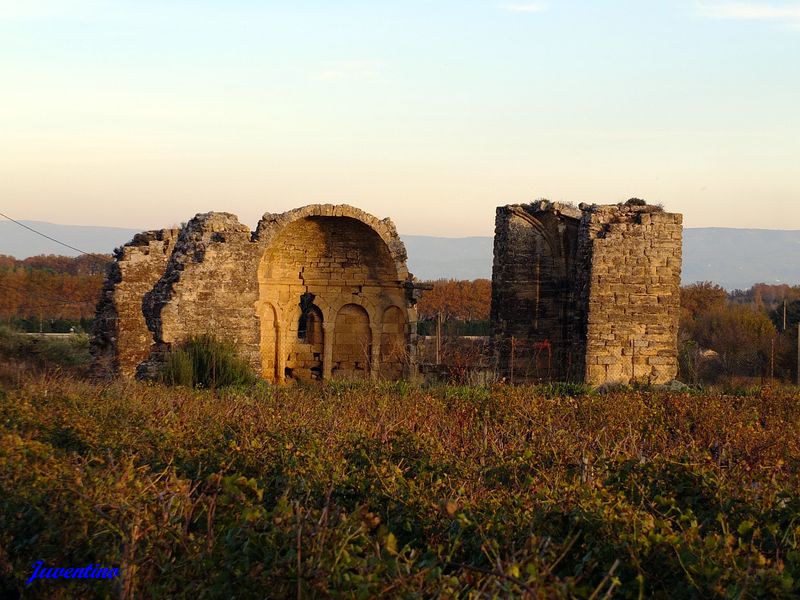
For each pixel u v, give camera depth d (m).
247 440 15.28
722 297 80.88
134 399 22.97
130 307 37.62
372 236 36.59
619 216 34.59
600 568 10.25
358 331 37.19
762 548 11.27
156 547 9.91
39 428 18.14
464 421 21.73
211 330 32.34
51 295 87.50
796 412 24.64
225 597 9.27
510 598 8.03
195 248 32.62
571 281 37.22
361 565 9.20
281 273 36.84
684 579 9.75
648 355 34.25
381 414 21.08
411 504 12.15
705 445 18.77
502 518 11.17
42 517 11.48
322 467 13.77
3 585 11.08
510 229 37.31
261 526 10.09
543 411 22.66
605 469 14.26
